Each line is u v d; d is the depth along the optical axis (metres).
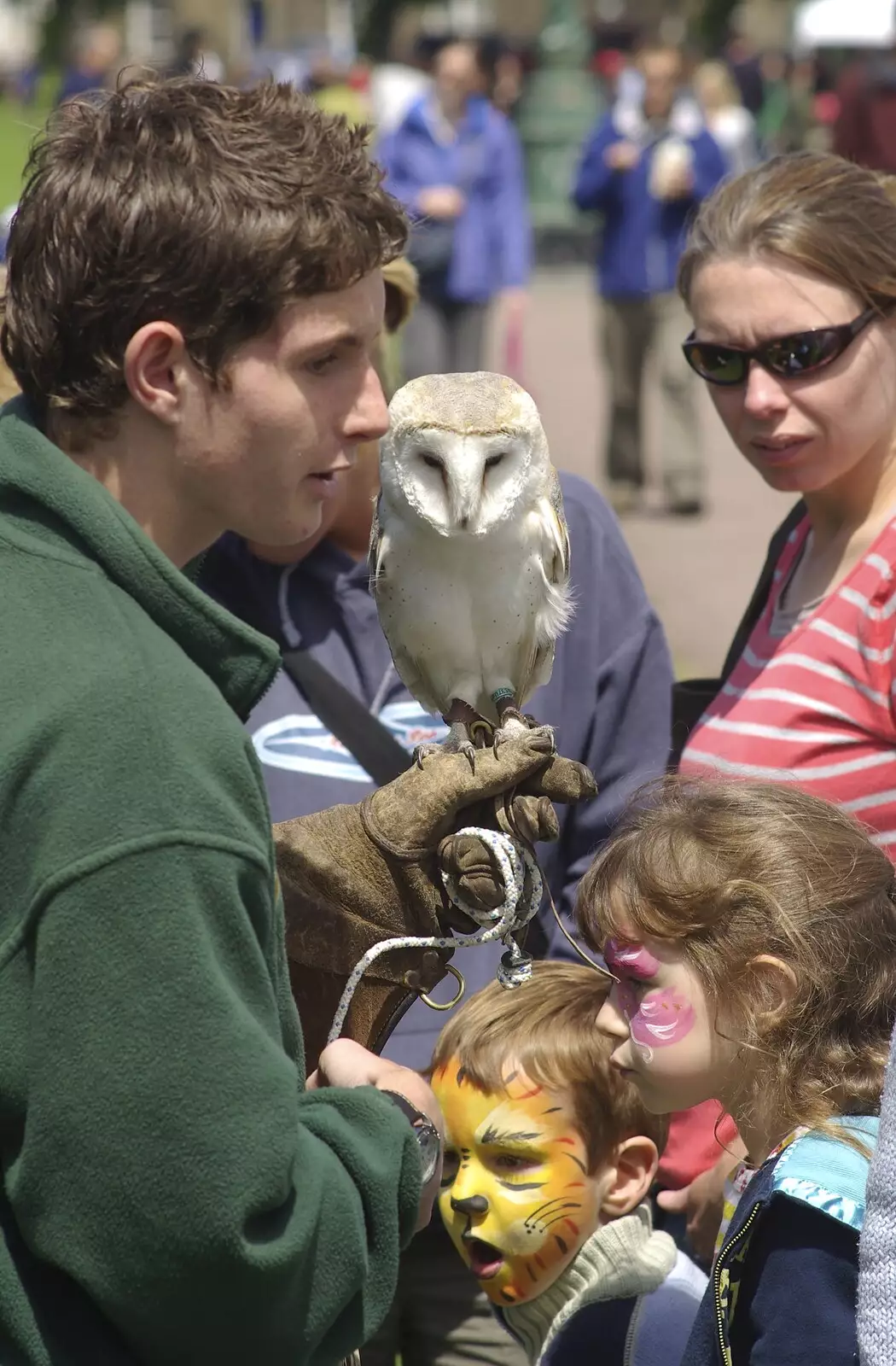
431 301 16.30
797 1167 3.24
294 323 2.82
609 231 16.95
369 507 4.91
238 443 2.85
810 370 4.57
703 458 17.53
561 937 4.92
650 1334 4.00
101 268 2.76
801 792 3.82
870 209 4.60
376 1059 3.21
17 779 2.53
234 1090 2.50
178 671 2.66
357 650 4.92
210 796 2.59
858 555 4.66
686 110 16.95
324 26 65.25
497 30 55.72
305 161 2.82
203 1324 2.58
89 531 2.71
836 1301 3.10
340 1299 2.73
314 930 3.50
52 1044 2.49
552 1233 4.00
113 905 2.49
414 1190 2.88
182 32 49.00
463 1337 4.58
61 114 2.95
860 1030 3.48
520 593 4.34
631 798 3.97
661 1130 4.17
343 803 4.71
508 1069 4.02
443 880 3.45
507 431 4.21
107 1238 2.52
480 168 16.45
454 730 3.91
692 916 3.51
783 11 57.12
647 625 5.18
